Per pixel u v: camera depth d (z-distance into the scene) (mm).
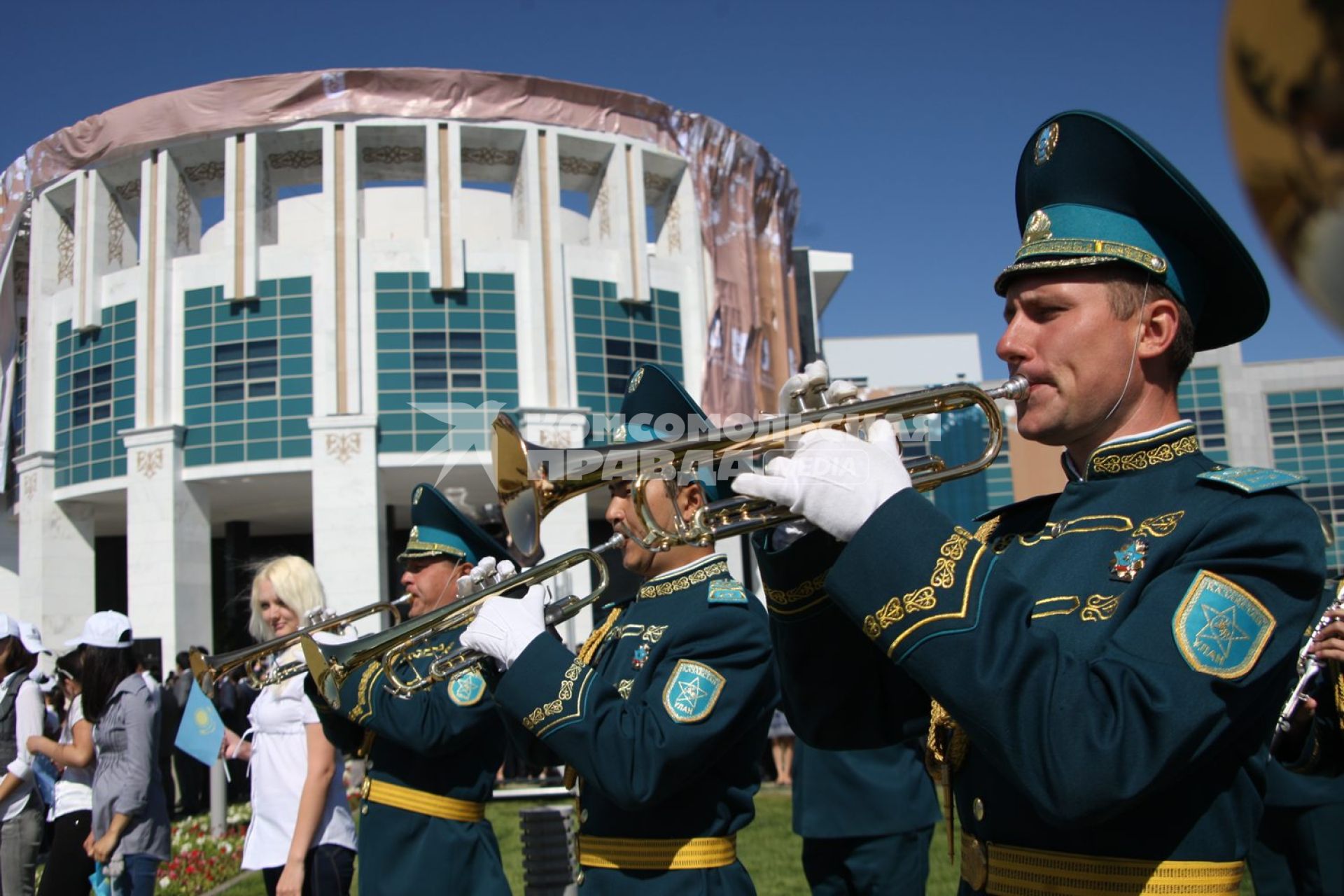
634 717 2957
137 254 28938
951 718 1963
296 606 5227
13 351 30531
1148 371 1901
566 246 27016
